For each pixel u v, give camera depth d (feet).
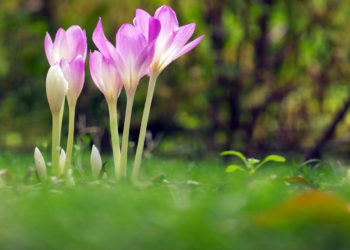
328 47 44.34
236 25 48.03
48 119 48.57
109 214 5.34
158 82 43.91
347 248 3.93
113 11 42.14
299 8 44.50
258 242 4.08
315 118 46.65
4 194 8.49
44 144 16.44
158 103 45.37
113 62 12.01
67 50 12.91
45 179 11.12
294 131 45.24
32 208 5.67
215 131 42.04
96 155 12.08
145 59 11.89
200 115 46.98
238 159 40.63
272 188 7.48
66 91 12.02
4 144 52.80
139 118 45.01
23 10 43.11
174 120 46.85
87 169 16.37
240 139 44.80
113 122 12.26
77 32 12.92
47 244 3.87
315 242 4.07
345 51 44.14
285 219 4.77
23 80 49.88
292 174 14.96
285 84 44.55
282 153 42.22
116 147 12.31
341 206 4.86
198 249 3.91
